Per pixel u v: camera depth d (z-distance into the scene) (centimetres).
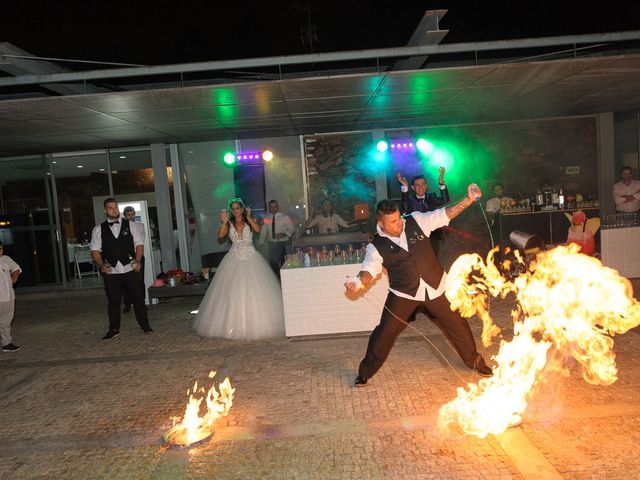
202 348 608
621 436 333
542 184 1091
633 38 606
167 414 425
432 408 393
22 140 945
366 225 989
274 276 680
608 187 1095
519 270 821
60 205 1229
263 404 428
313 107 800
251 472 323
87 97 622
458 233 1120
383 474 310
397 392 429
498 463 312
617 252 812
